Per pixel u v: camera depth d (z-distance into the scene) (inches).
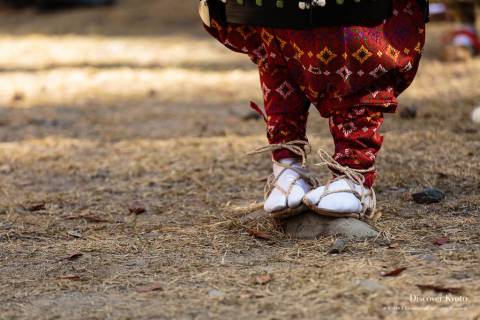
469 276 183.8
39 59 652.7
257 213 242.8
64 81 550.9
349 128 213.2
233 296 179.8
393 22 205.2
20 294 188.5
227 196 272.4
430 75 504.1
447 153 305.3
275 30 206.5
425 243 209.8
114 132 389.7
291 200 215.6
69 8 965.8
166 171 311.6
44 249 223.0
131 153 344.2
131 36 781.3
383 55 202.2
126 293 186.4
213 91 499.5
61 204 272.4
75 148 359.3
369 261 196.2
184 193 279.9
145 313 173.5
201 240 223.9
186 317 170.4
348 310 168.2
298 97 219.1
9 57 667.4
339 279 184.4
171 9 920.3
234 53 652.7
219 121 407.2
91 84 537.0
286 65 212.2
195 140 361.4
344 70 202.1
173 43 724.0
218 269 198.4
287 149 221.9
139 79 550.3
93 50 695.1
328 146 331.9
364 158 214.8
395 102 211.9
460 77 491.8
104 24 864.9
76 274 201.2
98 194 283.7
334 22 195.8
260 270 195.2
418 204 247.4
